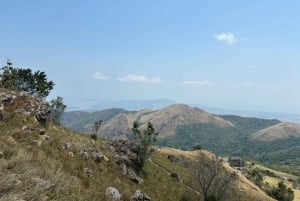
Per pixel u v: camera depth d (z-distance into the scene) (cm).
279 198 13775
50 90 9031
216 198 6206
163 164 7838
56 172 1675
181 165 8775
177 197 5644
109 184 3384
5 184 1205
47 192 1346
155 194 5038
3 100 3881
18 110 3916
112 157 5125
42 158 2064
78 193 1609
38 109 4356
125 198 3084
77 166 3266
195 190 6538
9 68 7875
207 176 6391
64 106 5919
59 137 4084
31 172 1459
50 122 4591
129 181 4712
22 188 1243
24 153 1788
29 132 3409
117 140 6412
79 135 5397
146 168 6269
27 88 8694
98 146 5291
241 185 10600
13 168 1456
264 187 14950
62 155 3347
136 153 5978
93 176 3328
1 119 3381
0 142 1862
